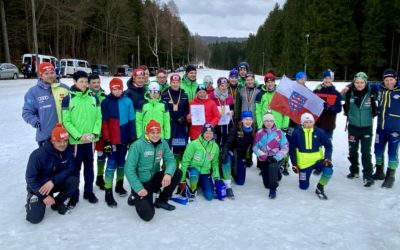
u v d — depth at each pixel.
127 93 5.29
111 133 4.82
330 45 46.41
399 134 5.30
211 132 4.91
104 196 5.03
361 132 5.68
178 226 4.09
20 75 31.89
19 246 3.59
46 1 35.69
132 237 3.81
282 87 6.17
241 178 5.61
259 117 6.19
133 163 4.32
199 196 5.13
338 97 6.11
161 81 6.02
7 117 10.97
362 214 4.46
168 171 4.56
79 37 47.59
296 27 55.97
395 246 3.68
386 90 5.40
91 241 3.71
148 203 4.24
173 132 5.52
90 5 43.03
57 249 3.55
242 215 4.41
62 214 4.37
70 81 25.44
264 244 3.68
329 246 3.66
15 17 36.38
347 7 45.78
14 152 7.05
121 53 54.56
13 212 4.38
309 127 5.30
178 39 66.62
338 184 5.62
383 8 44.47
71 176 4.40
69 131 4.49
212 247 3.61
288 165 6.55
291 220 4.27
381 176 5.78
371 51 44.16
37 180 4.16
